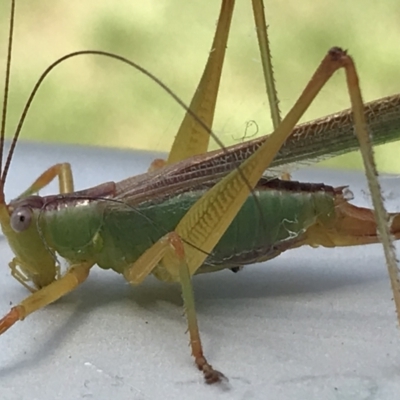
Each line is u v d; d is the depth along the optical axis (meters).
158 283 0.05
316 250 0.05
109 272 0.05
